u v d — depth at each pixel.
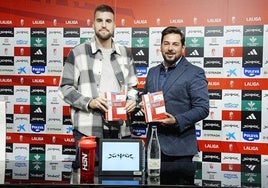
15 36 3.61
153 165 1.75
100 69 2.77
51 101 3.60
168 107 2.45
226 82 3.34
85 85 2.75
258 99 3.29
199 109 2.36
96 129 2.72
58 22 3.54
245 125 3.33
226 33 3.31
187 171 1.81
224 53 3.33
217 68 3.35
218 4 3.31
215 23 3.33
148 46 3.44
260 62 3.27
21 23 3.60
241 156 3.36
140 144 1.77
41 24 3.57
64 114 3.59
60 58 3.56
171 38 2.43
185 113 2.35
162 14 3.40
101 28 2.74
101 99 2.54
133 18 3.44
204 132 3.41
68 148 3.60
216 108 3.38
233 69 3.32
